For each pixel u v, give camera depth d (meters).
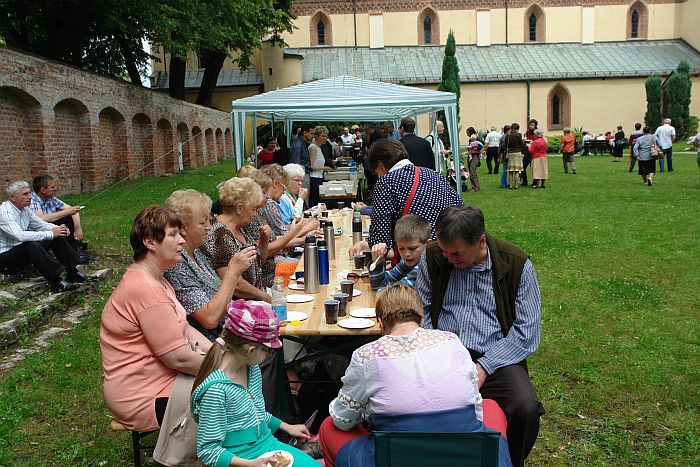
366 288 4.12
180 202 3.38
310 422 3.41
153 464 3.44
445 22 40.62
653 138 15.53
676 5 40.62
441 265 3.14
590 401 4.14
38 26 17.64
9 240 6.35
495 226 10.76
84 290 6.62
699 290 6.66
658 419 3.90
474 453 2.16
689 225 10.20
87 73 15.01
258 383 2.71
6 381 4.48
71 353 5.05
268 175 5.54
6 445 3.65
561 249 8.78
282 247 4.76
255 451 2.57
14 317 5.47
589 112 38.50
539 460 3.48
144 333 2.90
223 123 29.94
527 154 16.52
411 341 2.42
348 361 4.32
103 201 13.45
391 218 4.21
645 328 5.52
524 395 2.86
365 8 40.25
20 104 12.69
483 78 37.75
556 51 40.28
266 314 2.49
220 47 20.09
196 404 2.49
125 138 17.58
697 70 37.75
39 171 13.16
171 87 24.78
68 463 3.49
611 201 13.23
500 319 3.06
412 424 2.29
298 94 9.15
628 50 40.28
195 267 3.47
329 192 10.76
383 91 9.27
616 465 3.42
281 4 30.25
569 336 5.38
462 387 2.34
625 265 7.80
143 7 16.52
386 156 4.36
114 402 2.92
